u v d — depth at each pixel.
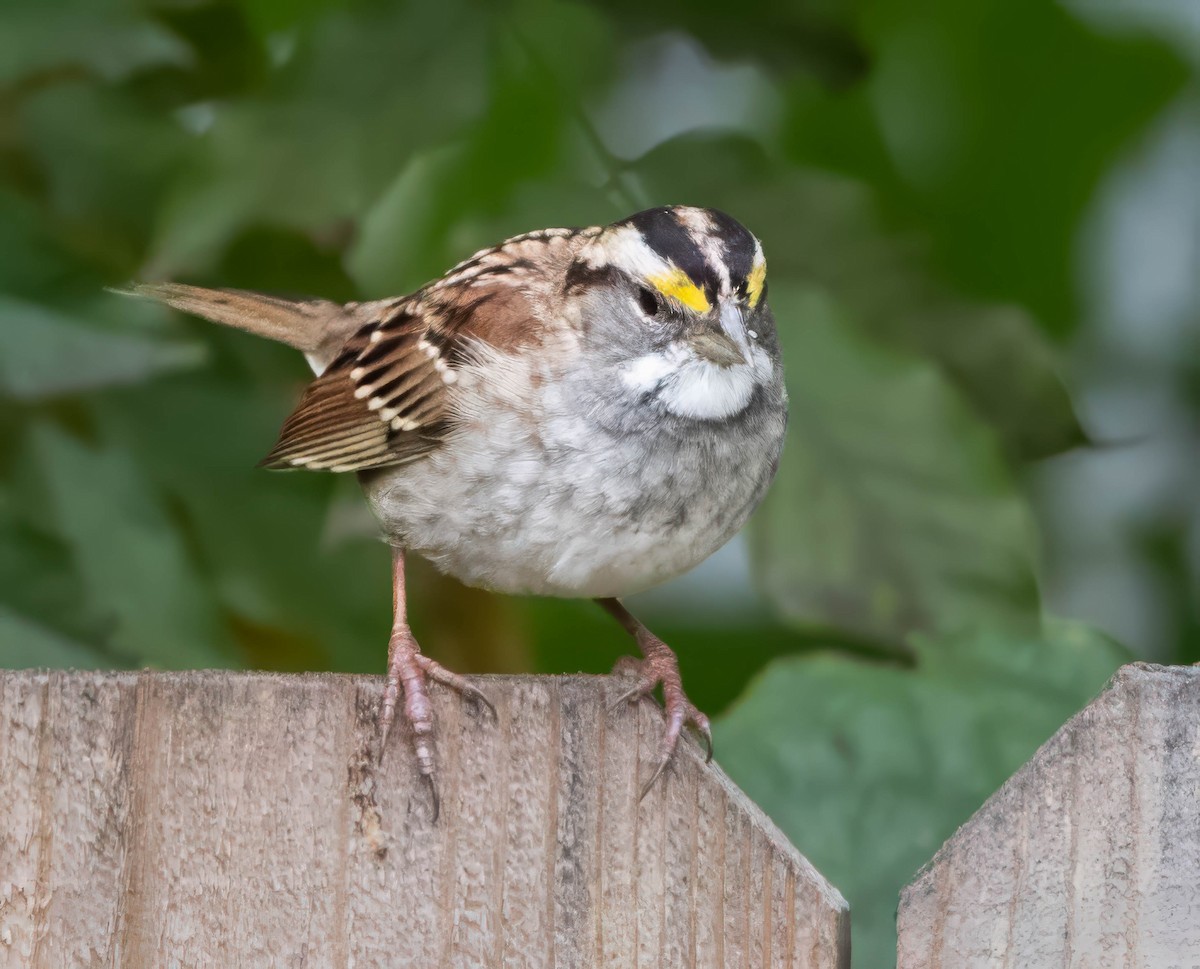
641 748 5.21
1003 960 4.94
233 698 5.23
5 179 8.34
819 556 7.82
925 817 6.97
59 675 5.18
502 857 5.22
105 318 7.46
